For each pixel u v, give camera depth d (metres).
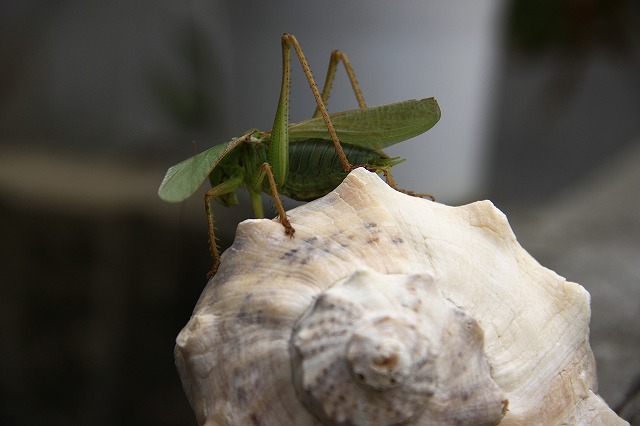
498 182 0.59
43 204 0.42
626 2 0.56
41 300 0.39
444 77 0.43
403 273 0.25
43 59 0.47
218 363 0.25
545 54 0.60
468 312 0.25
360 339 0.24
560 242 0.41
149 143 0.48
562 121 0.69
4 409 0.36
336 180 0.29
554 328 0.26
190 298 0.40
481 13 0.43
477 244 0.26
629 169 0.54
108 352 0.38
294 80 0.42
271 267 0.25
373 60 0.42
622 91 0.74
